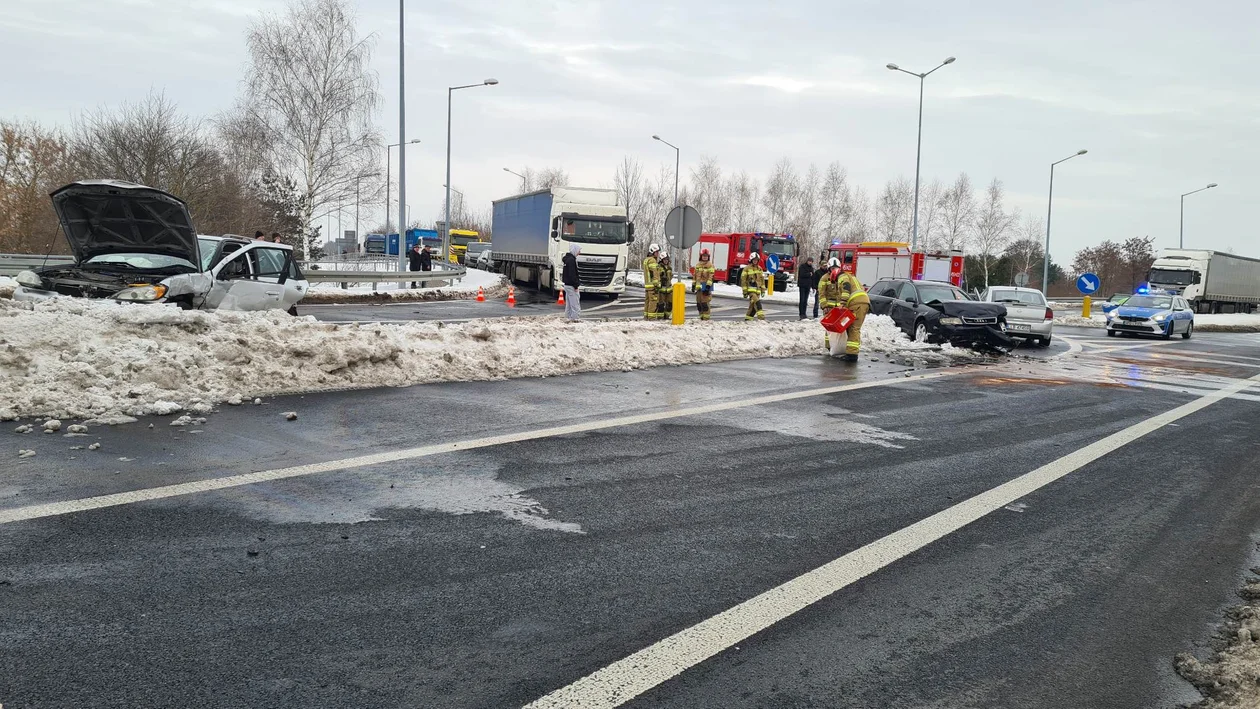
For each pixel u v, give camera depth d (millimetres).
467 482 6152
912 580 4668
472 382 10828
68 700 3080
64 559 4359
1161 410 11305
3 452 6281
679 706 3215
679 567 4695
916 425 9312
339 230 49188
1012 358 18094
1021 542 5422
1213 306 50688
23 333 8344
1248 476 7555
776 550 5051
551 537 5086
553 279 32469
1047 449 8367
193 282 12156
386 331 11305
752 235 49781
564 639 3750
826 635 3914
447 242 47500
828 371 13789
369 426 7859
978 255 84062
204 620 3766
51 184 40281
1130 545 5473
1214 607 4488
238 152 43125
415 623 3836
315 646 3574
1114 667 3738
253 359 9500
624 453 7273
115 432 7062
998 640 3961
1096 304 59562
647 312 21281
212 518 5086
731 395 10742
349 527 5066
